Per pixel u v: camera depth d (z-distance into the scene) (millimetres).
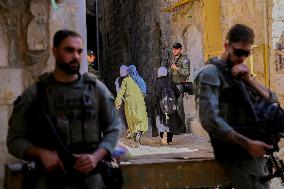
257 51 19750
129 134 24203
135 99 22422
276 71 19438
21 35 10242
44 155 6949
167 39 32281
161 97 21828
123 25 46406
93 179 7152
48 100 7070
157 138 24672
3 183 10008
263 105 8578
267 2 19406
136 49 41938
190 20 27188
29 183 7176
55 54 7133
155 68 35188
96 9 61594
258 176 8484
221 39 23594
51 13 10281
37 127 7039
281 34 19500
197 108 8547
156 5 34406
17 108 7160
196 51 26469
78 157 6988
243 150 8398
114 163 8141
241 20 21453
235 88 8383
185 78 22625
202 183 9766
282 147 17516
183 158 10219
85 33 10797
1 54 10094
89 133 7168
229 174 8906
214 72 8359
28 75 10242
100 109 7434
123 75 23203
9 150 7223
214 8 23922
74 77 7180
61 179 7020
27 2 10219
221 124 8156
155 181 9617
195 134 25203
